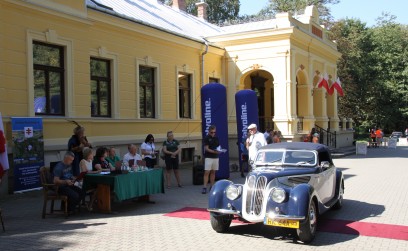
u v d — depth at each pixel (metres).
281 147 8.84
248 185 7.21
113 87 16.39
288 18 22.42
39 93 12.64
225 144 14.77
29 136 11.75
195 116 21.86
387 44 47.44
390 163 20.84
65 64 13.35
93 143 14.88
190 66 21.53
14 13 11.73
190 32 23.56
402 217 8.70
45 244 6.79
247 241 6.97
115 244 6.79
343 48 40.53
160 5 27.59
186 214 9.16
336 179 9.53
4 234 7.43
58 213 9.25
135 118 17.45
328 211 9.34
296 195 6.73
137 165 10.41
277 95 22.55
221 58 24.17
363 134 47.31
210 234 7.45
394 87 46.34
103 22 15.64
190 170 18.31
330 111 30.42
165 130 19.48
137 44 17.75
